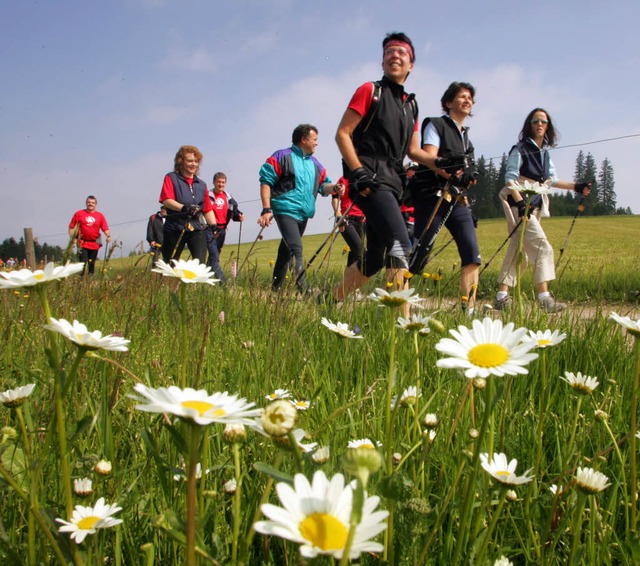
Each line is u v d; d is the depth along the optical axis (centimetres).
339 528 68
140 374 226
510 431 205
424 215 546
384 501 130
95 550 112
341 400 250
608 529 147
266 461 153
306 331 366
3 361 263
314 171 722
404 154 484
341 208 734
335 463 157
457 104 555
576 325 380
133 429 186
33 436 164
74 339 105
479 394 189
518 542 157
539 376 286
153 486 160
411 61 485
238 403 86
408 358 299
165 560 138
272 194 707
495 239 3275
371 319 387
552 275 644
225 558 124
